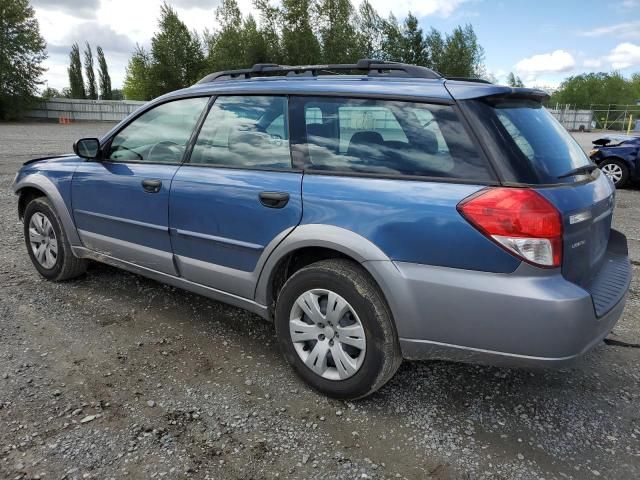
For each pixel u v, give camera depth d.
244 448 2.46
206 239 3.24
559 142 2.83
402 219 2.47
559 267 2.30
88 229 4.07
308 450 2.46
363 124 2.74
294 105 2.99
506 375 3.16
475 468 2.36
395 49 48.38
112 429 2.56
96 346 3.40
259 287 3.05
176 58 50.97
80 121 44.25
